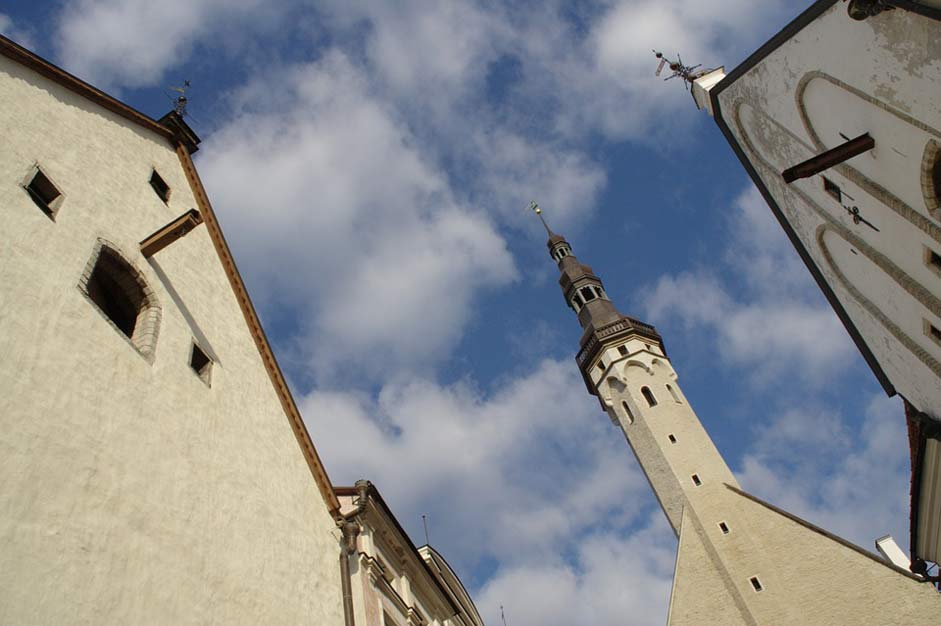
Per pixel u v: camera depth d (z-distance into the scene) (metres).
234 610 12.59
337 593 16.61
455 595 30.05
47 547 9.51
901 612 39.03
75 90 16.55
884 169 17.86
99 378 12.11
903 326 20.89
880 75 16.58
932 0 14.27
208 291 17.88
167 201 18.11
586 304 66.62
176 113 20.47
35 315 11.46
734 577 44.53
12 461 9.68
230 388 16.36
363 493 19.39
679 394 57.62
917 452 21.91
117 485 11.26
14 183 12.77
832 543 43.25
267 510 15.36
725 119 25.33
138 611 10.43
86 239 13.86
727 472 51.25
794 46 19.70
